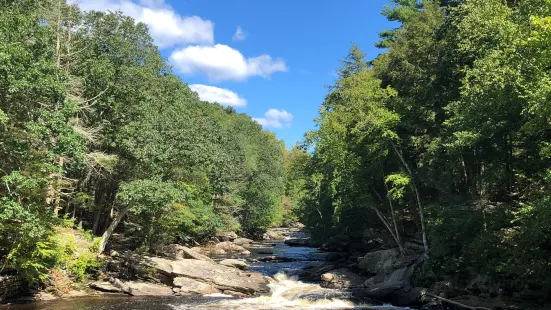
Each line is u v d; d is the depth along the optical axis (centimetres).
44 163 1819
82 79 2858
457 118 2119
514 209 1942
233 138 6272
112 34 3259
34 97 1748
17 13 1978
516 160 2044
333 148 3102
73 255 2405
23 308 1911
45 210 1984
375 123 2762
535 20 1322
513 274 1908
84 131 2725
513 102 1827
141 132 2623
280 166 8431
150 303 2178
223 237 5491
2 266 1983
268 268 3456
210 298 2364
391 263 2888
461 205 2177
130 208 2798
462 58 2594
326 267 3288
